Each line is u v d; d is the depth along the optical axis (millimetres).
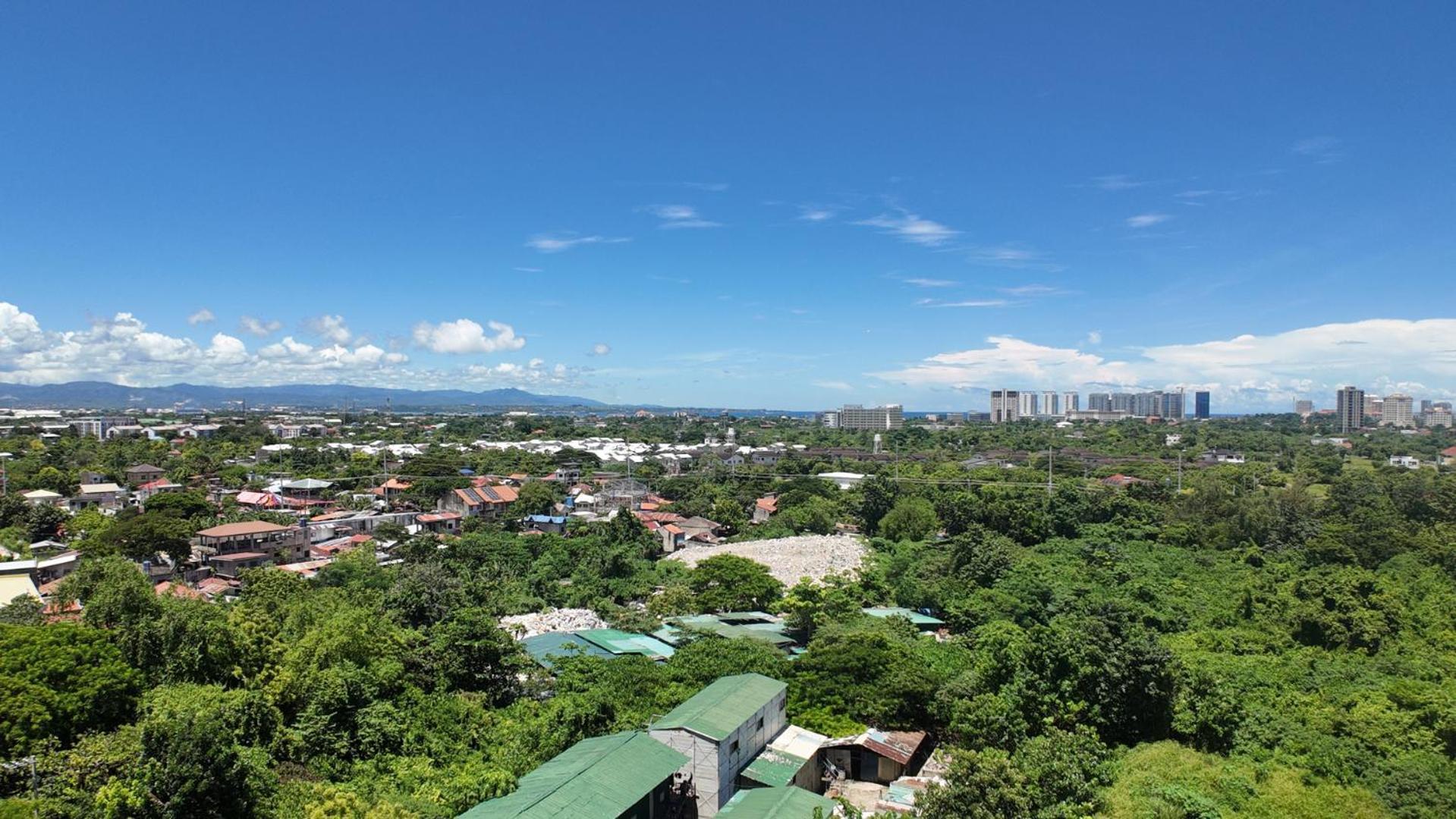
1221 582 82375
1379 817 37031
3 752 29922
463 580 69500
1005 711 41719
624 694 45344
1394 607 65812
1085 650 45406
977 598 71438
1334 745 44219
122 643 37938
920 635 62938
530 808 29344
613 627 63312
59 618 46688
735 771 37406
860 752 42406
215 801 29422
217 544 83250
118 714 34344
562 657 51531
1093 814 34875
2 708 30406
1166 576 85062
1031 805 31844
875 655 46906
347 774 35531
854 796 39469
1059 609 69938
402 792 33469
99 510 101188
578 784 31344
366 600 56031
